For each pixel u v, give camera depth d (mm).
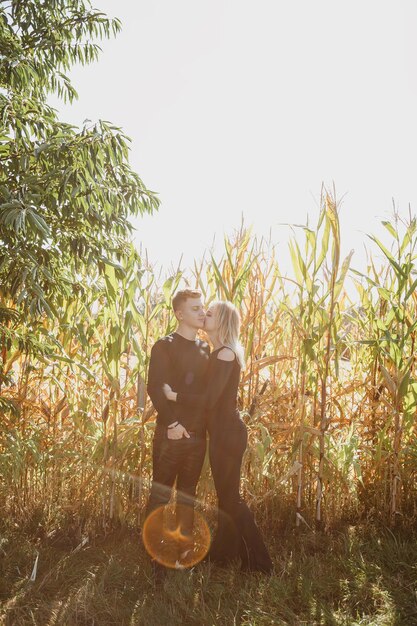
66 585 2674
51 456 3508
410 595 2549
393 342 3486
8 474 3494
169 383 2852
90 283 3959
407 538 3197
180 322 2947
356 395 4105
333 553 3061
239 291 3605
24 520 3449
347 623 2322
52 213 3645
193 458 2879
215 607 2504
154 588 2691
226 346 2855
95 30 5922
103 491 3381
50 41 5551
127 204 4070
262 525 3441
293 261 3605
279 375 3830
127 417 3682
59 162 3447
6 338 3465
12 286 3316
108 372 3426
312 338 3518
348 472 3525
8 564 2826
